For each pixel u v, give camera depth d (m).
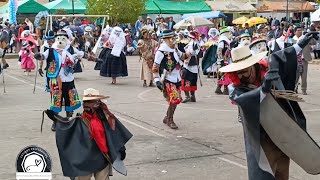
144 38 15.77
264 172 4.46
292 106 4.86
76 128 5.21
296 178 6.49
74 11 34.22
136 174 6.70
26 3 32.94
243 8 41.78
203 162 7.27
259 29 17.50
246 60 4.82
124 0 32.22
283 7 43.69
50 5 35.09
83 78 18.00
